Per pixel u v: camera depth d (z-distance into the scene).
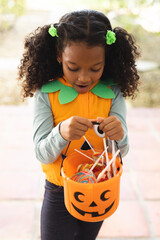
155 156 2.62
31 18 6.89
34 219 1.92
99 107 1.14
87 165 1.05
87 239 1.36
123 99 1.19
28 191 2.16
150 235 1.82
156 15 3.40
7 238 1.79
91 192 0.94
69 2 7.88
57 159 1.15
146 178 2.33
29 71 1.15
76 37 0.91
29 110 3.45
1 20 6.06
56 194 1.21
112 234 1.82
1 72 4.41
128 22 3.94
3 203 2.05
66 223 1.25
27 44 1.18
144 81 4.21
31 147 2.72
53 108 1.13
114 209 1.03
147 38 5.88
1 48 5.31
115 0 4.39
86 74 0.97
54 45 1.12
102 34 0.94
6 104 3.58
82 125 0.96
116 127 0.98
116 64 1.14
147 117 3.35
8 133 2.95
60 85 1.13
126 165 2.48
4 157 2.56
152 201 2.09
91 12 0.99
